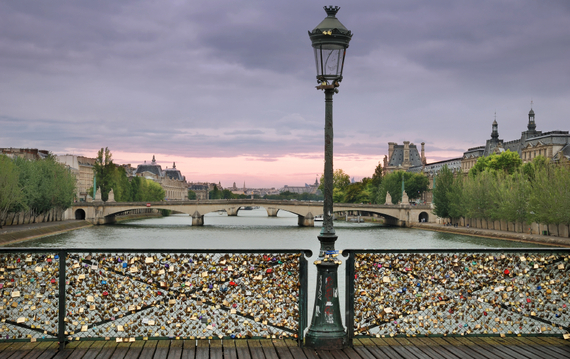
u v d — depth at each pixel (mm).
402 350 11023
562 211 83125
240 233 112812
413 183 184125
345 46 11297
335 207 146625
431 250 11555
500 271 11953
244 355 10555
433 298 11820
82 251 10898
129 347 10922
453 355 10750
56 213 131750
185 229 125875
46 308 11484
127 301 11242
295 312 11344
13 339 11047
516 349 11148
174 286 11266
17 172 94688
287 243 89625
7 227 96125
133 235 103188
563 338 11914
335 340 10992
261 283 11352
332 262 11148
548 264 12008
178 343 11148
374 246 86250
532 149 148250
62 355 10391
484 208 114062
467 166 197500
